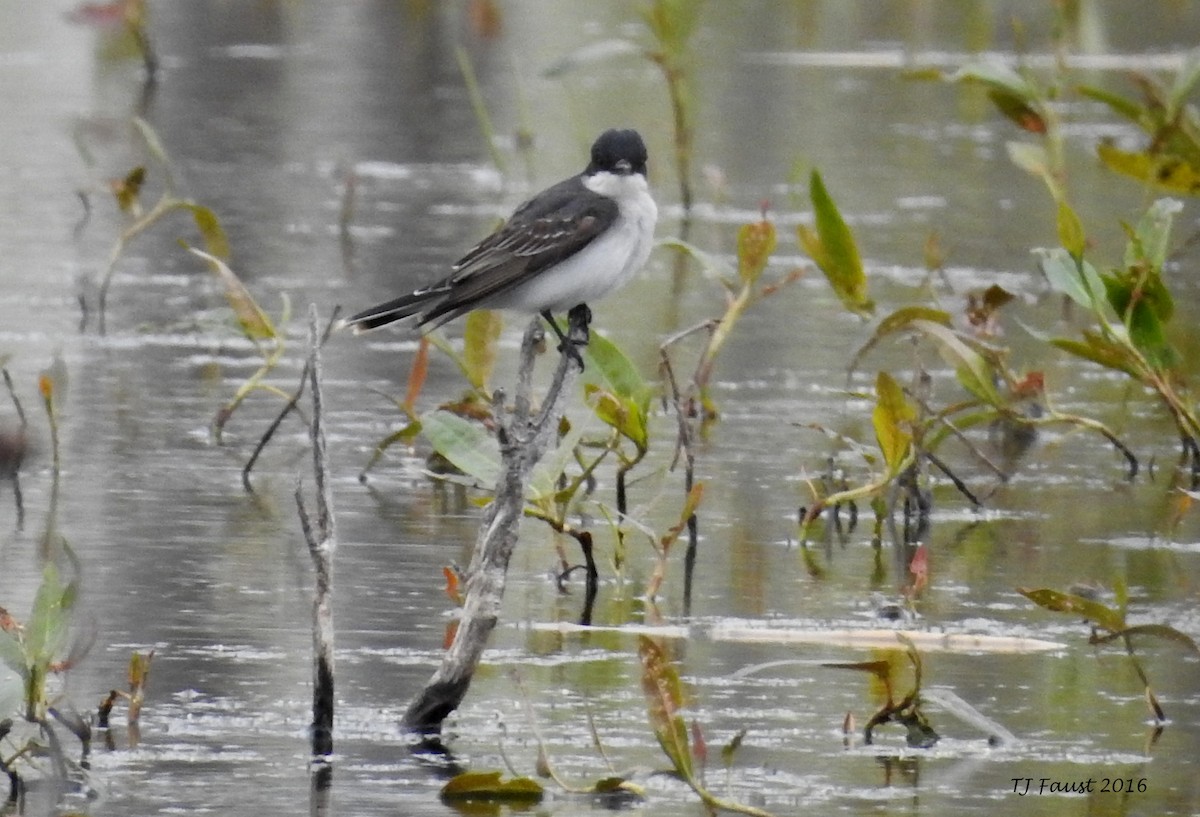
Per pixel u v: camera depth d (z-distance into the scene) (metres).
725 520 12.91
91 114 26.28
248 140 25.31
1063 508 13.32
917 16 34.06
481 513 12.94
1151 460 14.21
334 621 10.87
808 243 14.84
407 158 24.55
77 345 16.92
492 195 22.72
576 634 10.80
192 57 30.66
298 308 17.91
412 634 10.70
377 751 9.20
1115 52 29.44
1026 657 10.52
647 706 9.27
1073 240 13.30
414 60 30.52
